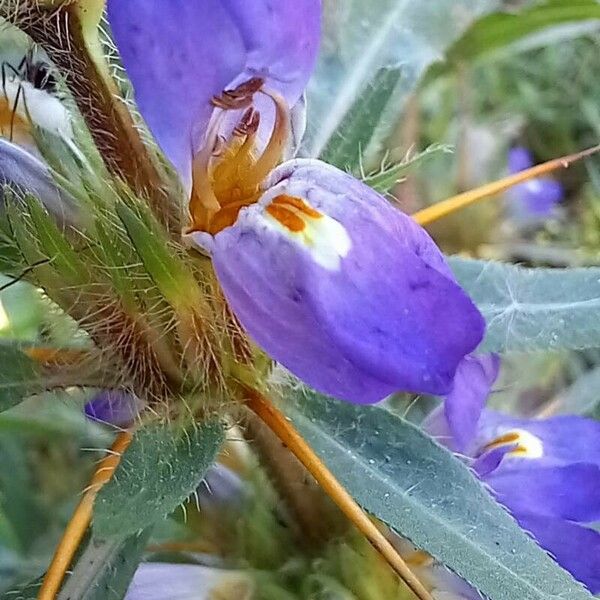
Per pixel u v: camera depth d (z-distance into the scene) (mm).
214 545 54
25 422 68
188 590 53
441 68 82
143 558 54
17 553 83
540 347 51
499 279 52
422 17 60
